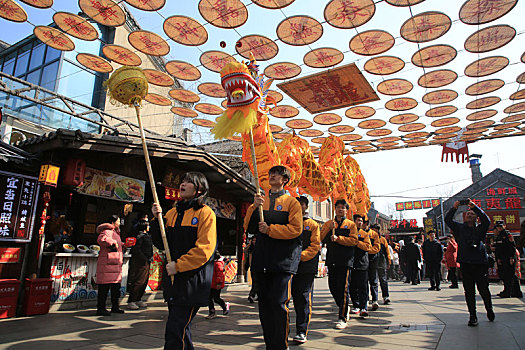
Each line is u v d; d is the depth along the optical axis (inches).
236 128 148.3
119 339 147.3
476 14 186.2
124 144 226.5
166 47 219.6
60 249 235.5
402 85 263.6
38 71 432.5
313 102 281.3
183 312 89.2
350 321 187.5
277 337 106.9
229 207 382.3
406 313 213.8
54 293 210.4
